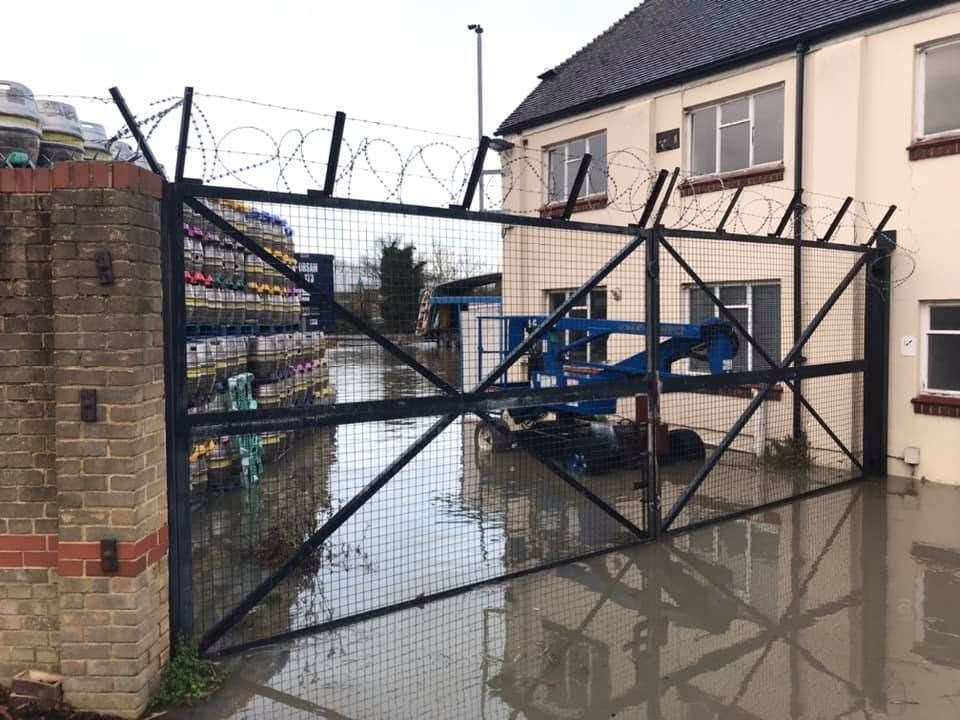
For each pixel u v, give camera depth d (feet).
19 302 11.88
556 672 13.55
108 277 11.53
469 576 18.17
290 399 31.24
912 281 28.07
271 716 12.05
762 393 24.48
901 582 17.76
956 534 21.45
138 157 13.64
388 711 12.21
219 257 25.26
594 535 21.40
